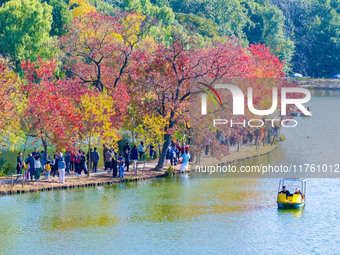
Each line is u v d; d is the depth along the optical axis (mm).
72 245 35219
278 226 39906
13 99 53625
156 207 44500
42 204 44156
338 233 38344
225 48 61031
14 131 52594
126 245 35375
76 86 61000
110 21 67562
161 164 58531
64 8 111688
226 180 55875
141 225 39688
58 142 51562
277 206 45656
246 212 43594
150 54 61062
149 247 35125
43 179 51125
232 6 191125
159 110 58562
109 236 37125
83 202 45156
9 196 46219
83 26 67438
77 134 53781
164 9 146000
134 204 45156
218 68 59875
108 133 54344
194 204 45781
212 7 185000
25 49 96500
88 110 53500
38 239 36250
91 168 58219
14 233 37281
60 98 52938
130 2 147875
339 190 51781
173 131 57562
